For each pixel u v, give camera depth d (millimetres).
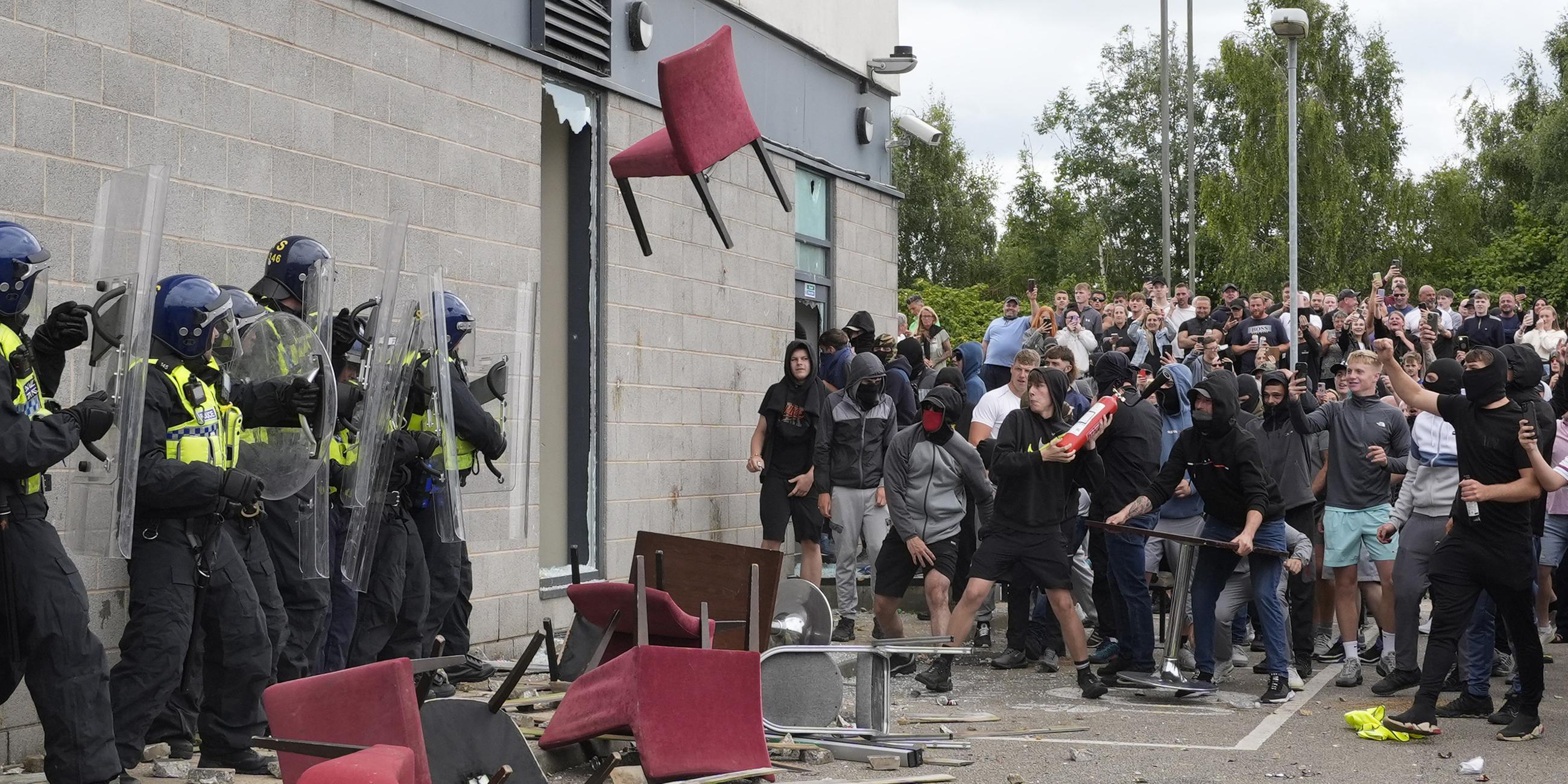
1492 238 45906
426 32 8141
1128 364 10430
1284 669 8281
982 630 10102
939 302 37656
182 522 5074
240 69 6828
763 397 11336
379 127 7766
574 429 9703
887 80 14156
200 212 6578
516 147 8914
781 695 6723
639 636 5238
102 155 6035
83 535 4707
